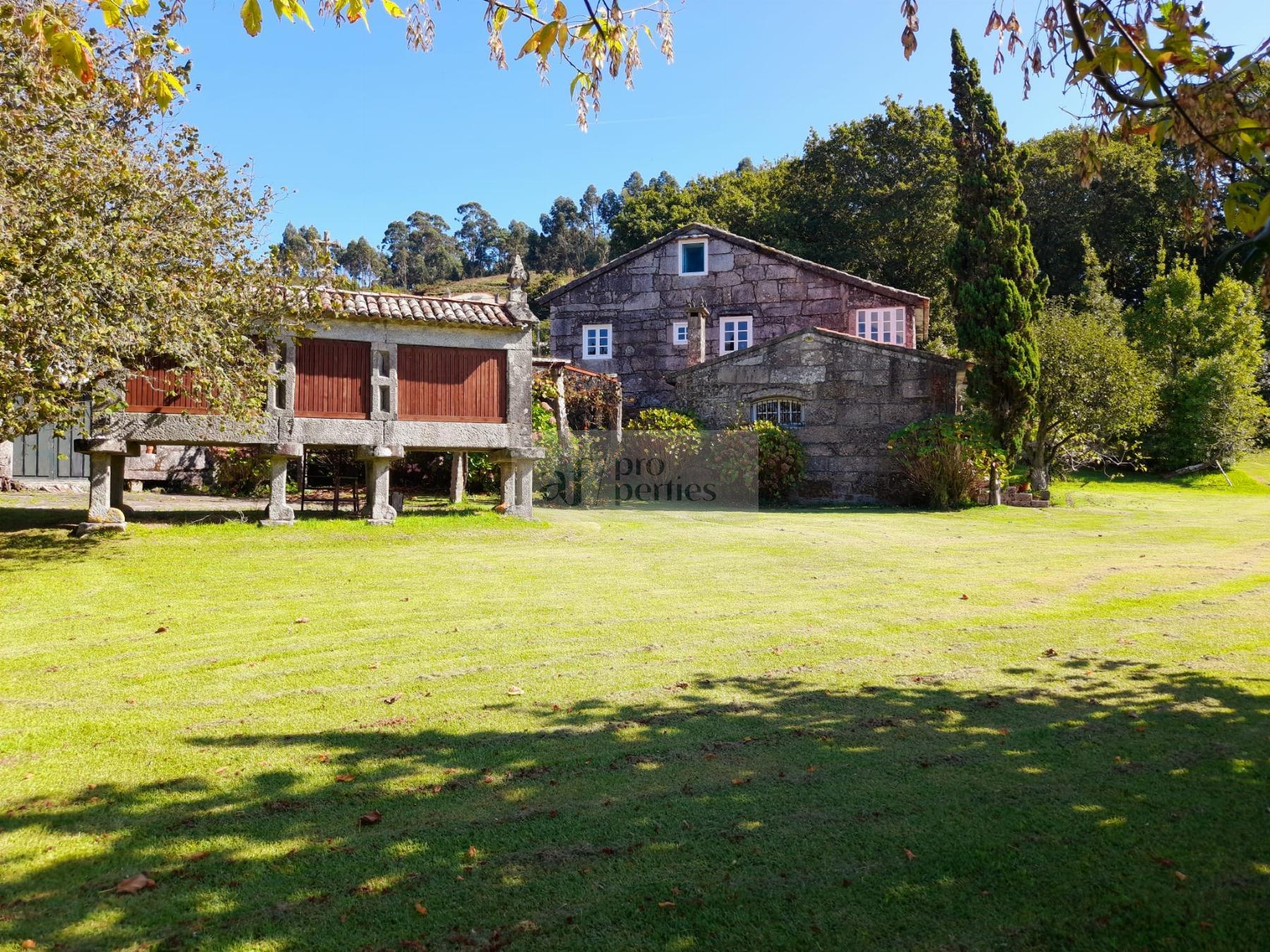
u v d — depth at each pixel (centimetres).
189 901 240
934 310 3350
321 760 340
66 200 675
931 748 353
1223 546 984
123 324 724
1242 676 455
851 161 3425
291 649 500
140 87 356
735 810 297
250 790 313
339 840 276
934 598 655
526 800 305
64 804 301
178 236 788
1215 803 301
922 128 3328
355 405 1009
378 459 1022
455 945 221
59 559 768
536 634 538
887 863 261
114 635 529
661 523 1187
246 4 291
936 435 1510
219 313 844
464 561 814
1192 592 681
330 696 418
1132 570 791
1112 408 1620
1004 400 1577
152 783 319
